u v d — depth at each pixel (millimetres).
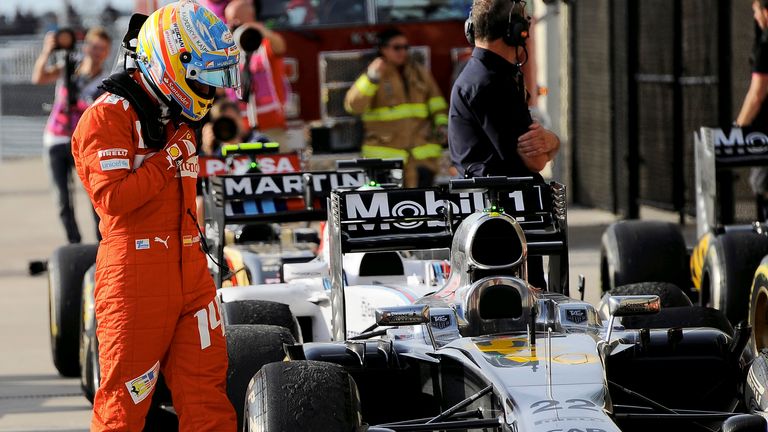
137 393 10742
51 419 15969
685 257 17547
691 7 27672
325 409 9859
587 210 32688
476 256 11625
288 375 10125
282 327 12477
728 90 25109
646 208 32594
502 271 11555
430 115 27375
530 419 9383
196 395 10914
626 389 11211
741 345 11352
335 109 28312
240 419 11773
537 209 13070
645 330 11242
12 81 59281
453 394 11117
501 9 13406
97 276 10781
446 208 13031
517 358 10438
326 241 16203
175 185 10797
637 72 29484
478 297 11375
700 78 27375
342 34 28406
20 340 20922
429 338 11352
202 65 10617
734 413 11266
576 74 33406
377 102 27016
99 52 27359
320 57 28328
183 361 10914
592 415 9336
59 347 17828
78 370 18141
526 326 11438
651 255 17297
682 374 11867
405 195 13023
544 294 12164
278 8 28234
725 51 25047
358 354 11070
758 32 19844
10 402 16891
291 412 9805
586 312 11617
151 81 10688
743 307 15992
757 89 19859
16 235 33750
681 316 12875
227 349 11867
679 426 12336
